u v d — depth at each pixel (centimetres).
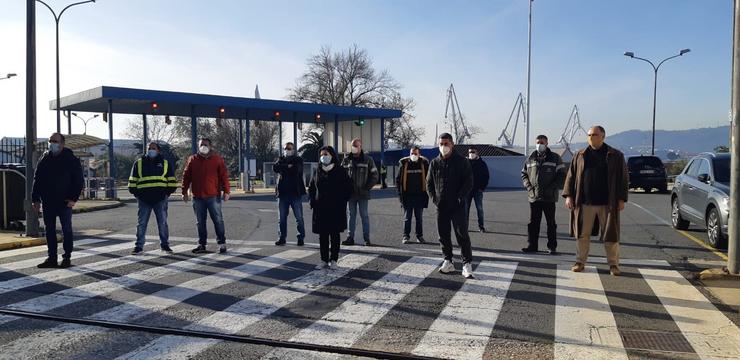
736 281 713
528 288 688
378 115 3516
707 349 484
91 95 2447
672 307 605
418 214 1041
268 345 502
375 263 845
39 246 1088
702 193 1066
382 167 3341
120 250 995
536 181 913
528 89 3797
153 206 962
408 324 555
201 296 666
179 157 5825
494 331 531
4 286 722
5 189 1279
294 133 3450
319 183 813
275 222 1432
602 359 462
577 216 766
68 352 486
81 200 2362
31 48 1201
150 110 3036
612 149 749
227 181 966
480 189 1197
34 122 1189
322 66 5566
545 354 473
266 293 677
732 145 734
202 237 958
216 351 487
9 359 469
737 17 735
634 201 2116
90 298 661
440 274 769
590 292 667
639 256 895
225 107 2908
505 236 1130
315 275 770
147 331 541
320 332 533
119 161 5109
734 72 734
